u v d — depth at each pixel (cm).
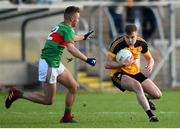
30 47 5206
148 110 2998
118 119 3238
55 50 2939
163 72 5319
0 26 5206
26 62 5159
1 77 5122
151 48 5391
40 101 3023
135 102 4209
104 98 4516
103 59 5109
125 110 3719
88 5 5097
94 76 5331
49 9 4997
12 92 3050
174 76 5234
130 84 3011
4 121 3170
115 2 5128
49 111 3694
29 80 5153
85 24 5338
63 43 2936
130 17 5234
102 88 5100
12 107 3916
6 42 5225
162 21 5738
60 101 4300
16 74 5141
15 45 5247
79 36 3022
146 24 5369
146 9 5353
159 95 3117
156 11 5409
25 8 4984
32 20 5181
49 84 2970
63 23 2953
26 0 5459
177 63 5547
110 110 3719
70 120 3047
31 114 3522
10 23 5222
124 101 4288
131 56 3036
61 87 5103
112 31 5312
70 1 5609
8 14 5059
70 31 2925
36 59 5225
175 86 5244
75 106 3969
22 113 3578
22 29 5125
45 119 3259
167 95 4650
